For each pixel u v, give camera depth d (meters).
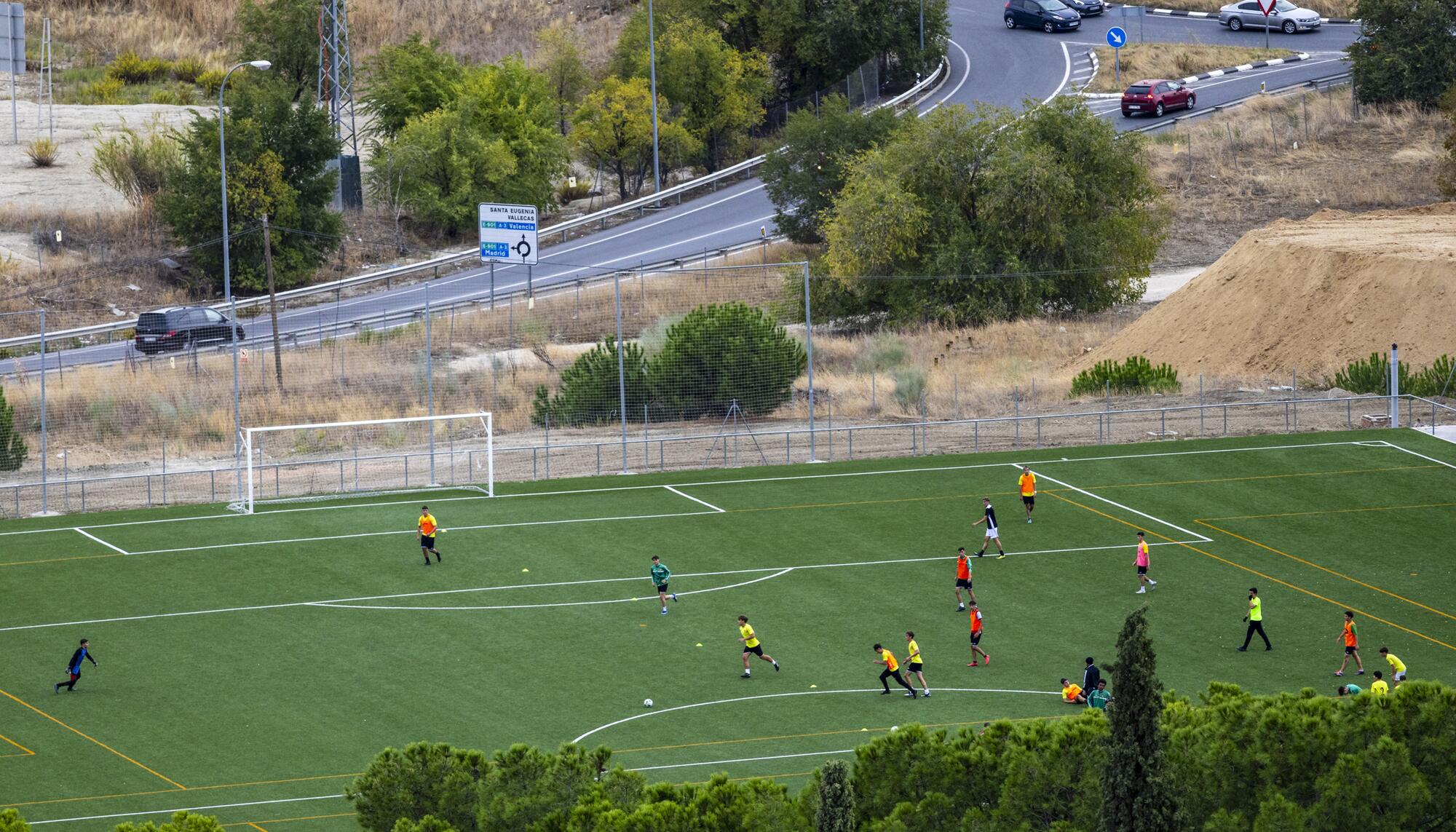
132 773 45.53
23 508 70.31
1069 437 78.00
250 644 54.75
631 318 102.88
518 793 37.44
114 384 87.12
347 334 101.00
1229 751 38.59
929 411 84.38
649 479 72.56
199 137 118.25
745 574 61.03
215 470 72.19
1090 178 106.44
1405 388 82.06
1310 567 62.09
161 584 60.16
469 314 103.12
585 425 84.31
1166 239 117.69
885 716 49.16
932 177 106.38
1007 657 53.81
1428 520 66.50
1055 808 37.53
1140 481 71.06
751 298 107.75
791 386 85.94
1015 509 67.88
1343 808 37.53
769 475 72.94
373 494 71.00
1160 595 59.22
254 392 87.75
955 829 37.62
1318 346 88.00
